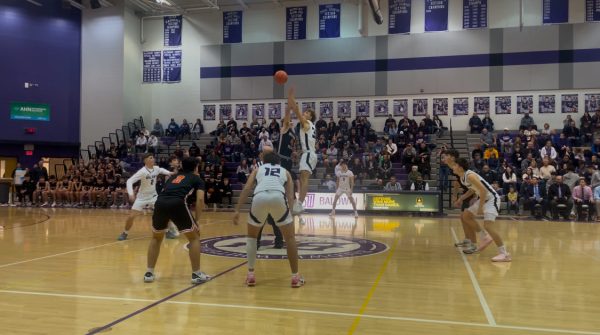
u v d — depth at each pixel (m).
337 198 14.16
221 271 5.85
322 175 18.45
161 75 23.45
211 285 5.10
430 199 14.60
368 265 6.30
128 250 7.49
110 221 12.27
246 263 6.37
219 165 18.05
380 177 16.66
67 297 4.58
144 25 23.64
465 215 7.46
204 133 22.98
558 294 4.80
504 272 5.91
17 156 21.23
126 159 20.55
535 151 17.11
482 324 3.79
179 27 23.28
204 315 3.99
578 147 17.20
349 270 5.96
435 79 20.56
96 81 22.36
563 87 19.36
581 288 5.07
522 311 4.17
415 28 20.86
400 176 17.33
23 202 19.02
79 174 18.64
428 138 19.31
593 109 19.12
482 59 20.12
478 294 4.78
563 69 19.39
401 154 18.59
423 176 16.95
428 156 17.09
